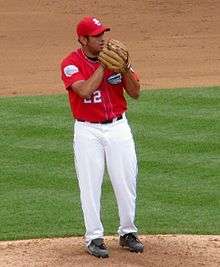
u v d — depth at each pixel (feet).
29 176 130.82
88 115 90.48
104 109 90.33
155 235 103.91
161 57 244.22
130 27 289.33
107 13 309.01
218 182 127.24
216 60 238.07
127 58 88.28
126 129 91.86
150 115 164.55
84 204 92.22
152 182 127.65
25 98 183.73
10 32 285.02
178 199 120.78
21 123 159.74
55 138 150.30
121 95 91.61
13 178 130.00
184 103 174.70
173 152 141.38
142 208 117.29
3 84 209.97
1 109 171.22
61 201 120.57
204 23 291.58
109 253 93.86
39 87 203.31
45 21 299.58
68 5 319.27
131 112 166.71
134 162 92.43
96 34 88.63
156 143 146.30
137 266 89.40
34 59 246.68
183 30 283.38
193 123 158.40
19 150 143.43
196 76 213.66
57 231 108.06
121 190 92.43
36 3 322.96
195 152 141.28
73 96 90.74
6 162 137.28
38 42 270.87
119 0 322.14
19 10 314.35
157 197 121.70
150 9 311.68
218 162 136.15
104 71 88.48
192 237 102.22
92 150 91.09
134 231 94.38
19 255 94.48
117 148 91.25
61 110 169.58
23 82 212.23
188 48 256.73
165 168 133.80
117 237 102.01
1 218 114.01
